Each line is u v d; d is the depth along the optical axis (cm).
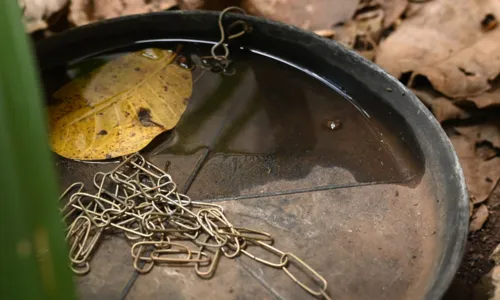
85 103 68
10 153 22
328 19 80
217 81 72
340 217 61
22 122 22
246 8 81
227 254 59
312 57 72
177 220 61
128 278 58
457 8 76
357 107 70
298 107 70
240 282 57
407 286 57
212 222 61
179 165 65
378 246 59
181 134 67
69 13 79
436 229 60
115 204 62
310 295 57
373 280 58
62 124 67
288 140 67
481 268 66
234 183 64
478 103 71
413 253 59
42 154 22
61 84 71
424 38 76
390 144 66
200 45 75
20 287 22
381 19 79
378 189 63
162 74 71
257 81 72
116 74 71
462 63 73
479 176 70
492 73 72
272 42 73
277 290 57
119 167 64
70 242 60
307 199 62
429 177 63
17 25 23
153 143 66
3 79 22
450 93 73
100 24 73
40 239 22
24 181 22
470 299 64
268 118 69
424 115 64
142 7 80
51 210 23
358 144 66
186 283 57
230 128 68
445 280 54
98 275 58
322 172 64
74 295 24
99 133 66
